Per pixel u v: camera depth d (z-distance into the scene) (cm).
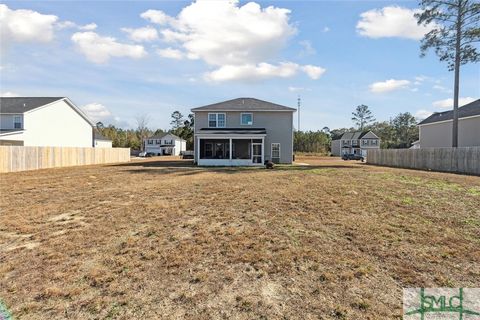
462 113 2575
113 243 489
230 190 970
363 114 7962
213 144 2756
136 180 1312
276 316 286
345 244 466
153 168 2095
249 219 614
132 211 696
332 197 814
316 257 420
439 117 2969
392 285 341
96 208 736
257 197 840
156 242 491
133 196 892
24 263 416
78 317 291
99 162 2983
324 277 362
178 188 1035
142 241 496
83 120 3625
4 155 1842
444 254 420
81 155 2683
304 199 798
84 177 1473
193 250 453
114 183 1213
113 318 288
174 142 7062
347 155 4844
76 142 3491
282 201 779
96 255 441
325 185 1043
